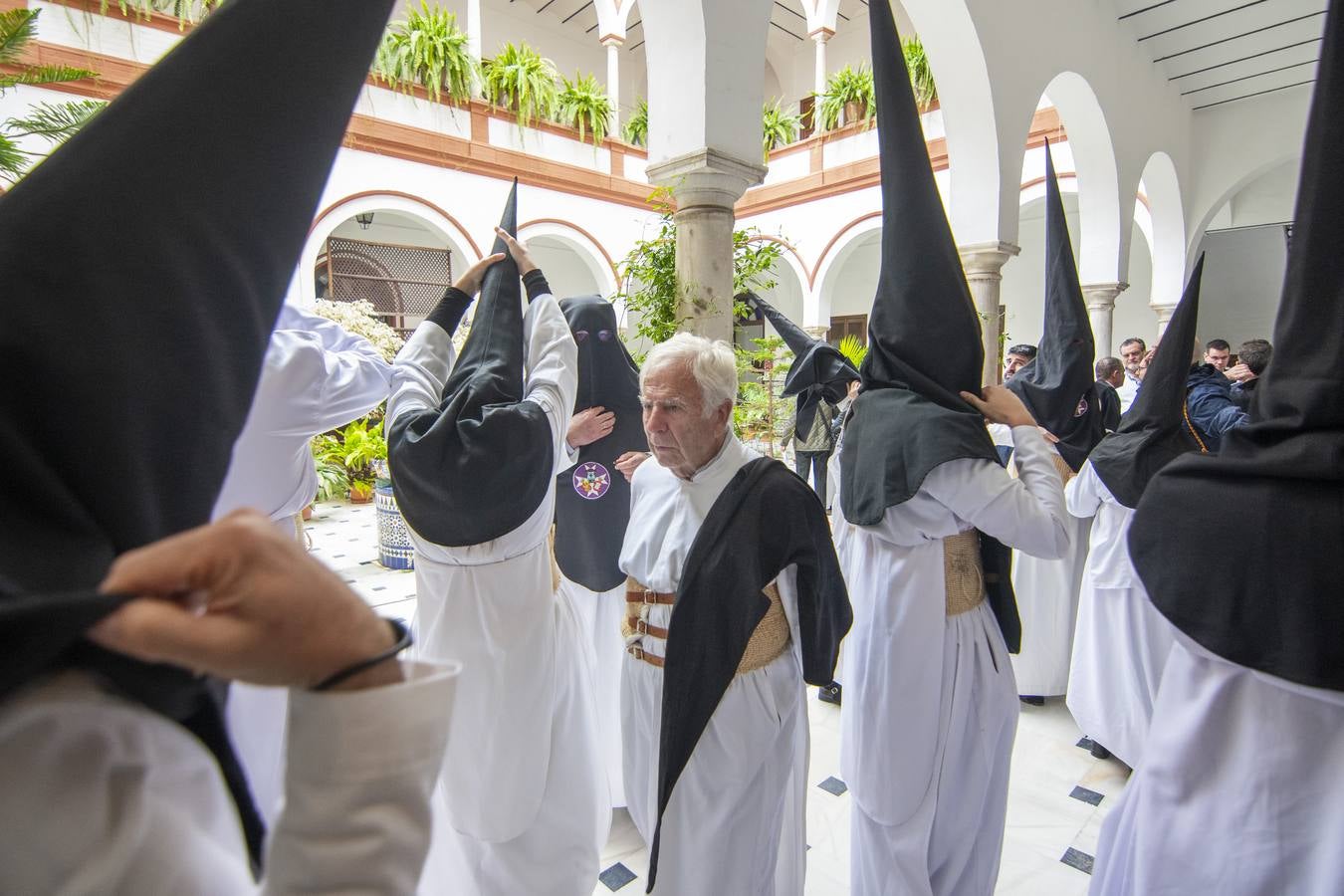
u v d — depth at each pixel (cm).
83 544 42
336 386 147
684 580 141
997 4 453
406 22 909
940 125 884
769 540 143
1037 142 852
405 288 1126
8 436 41
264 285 57
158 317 48
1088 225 674
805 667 154
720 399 145
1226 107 822
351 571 555
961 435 163
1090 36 580
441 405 154
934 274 178
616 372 219
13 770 36
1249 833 116
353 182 845
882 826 181
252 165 55
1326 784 111
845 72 1025
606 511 222
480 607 154
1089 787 265
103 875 38
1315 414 110
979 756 181
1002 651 187
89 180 46
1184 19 629
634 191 1119
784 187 1102
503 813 162
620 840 234
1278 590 113
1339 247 107
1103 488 267
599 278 1098
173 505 50
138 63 679
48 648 33
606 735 235
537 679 161
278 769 125
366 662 41
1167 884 125
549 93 1008
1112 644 268
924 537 174
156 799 41
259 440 136
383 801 41
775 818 149
